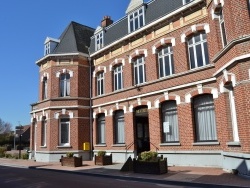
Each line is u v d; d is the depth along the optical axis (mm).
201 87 14211
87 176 13227
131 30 19250
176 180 10164
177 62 15688
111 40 21188
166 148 15586
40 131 22812
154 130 16453
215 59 12875
